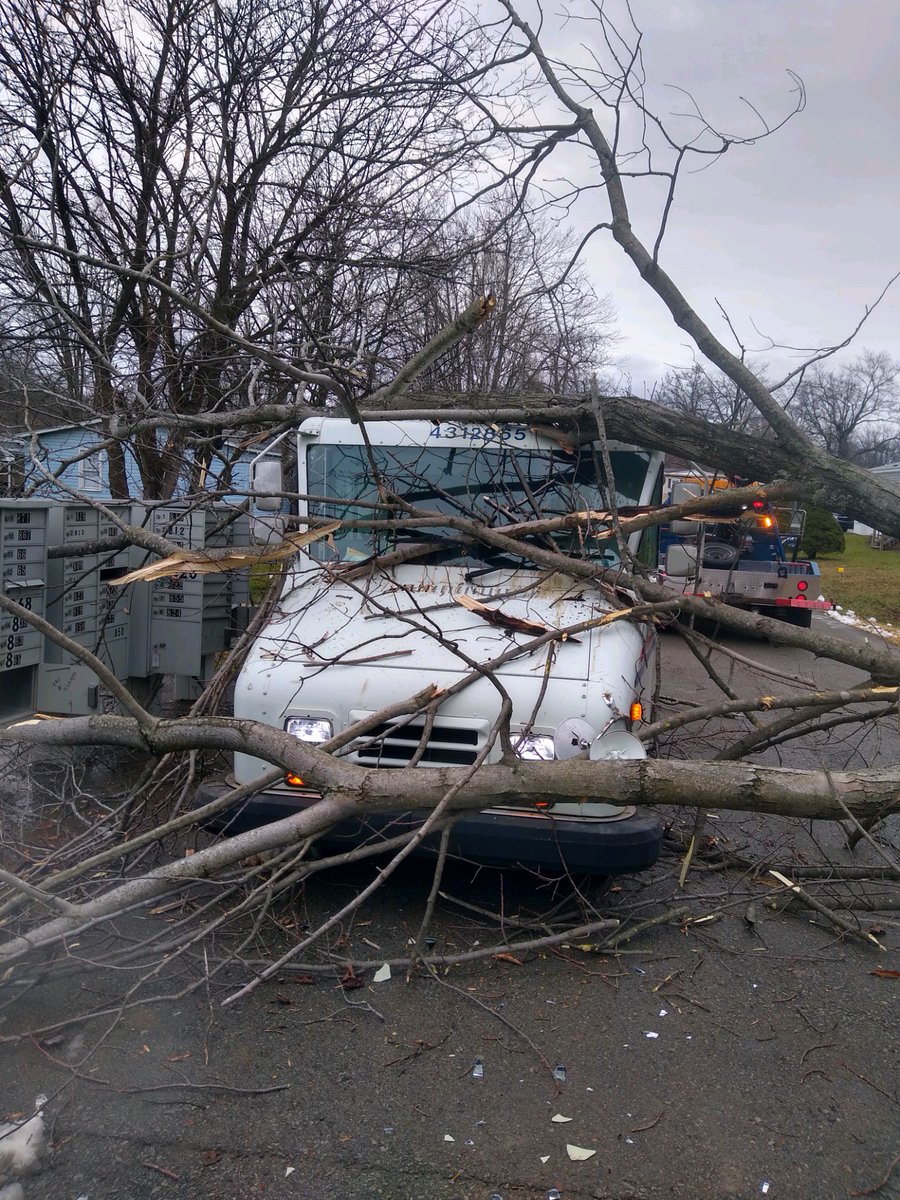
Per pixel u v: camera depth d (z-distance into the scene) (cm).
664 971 405
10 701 568
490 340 877
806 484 498
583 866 405
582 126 554
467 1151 284
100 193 892
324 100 919
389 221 930
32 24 833
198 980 362
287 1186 266
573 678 429
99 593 634
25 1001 360
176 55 891
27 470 714
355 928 427
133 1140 282
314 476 578
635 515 539
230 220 914
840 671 1183
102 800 562
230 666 520
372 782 385
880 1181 276
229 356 752
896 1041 356
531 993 381
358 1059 330
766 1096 317
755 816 623
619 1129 296
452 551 555
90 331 823
